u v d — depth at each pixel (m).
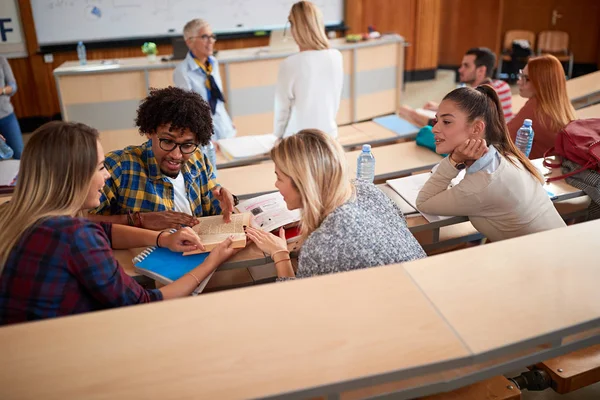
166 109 1.79
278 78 3.03
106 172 1.53
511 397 1.49
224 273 2.09
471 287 1.22
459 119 1.96
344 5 6.73
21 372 0.99
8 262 1.32
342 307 1.15
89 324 1.11
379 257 1.51
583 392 2.12
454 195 1.98
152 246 1.81
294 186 1.56
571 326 1.10
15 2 5.43
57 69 4.72
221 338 1.06
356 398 1.09
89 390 0.94
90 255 1.36
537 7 7.22
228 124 3.89
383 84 5.96
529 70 2.71
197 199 2.06
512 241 1.42
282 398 0.94
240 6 6.21
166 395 0.93
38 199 1.35
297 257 1.82
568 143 2.44
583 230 1.48
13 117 4.14
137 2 5.82
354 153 2.90
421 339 1.06
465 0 7.24
